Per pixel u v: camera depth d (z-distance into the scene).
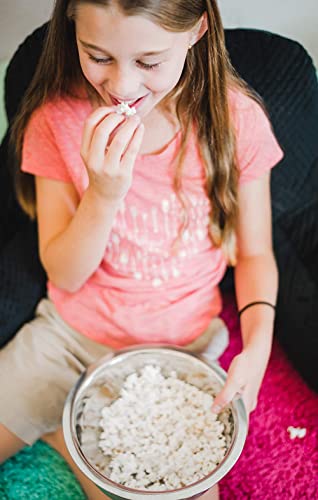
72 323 1.20
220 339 1.22
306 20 1.40
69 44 1.02
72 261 1.12
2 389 1.12
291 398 1.29
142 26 0.82
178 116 1.08
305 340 1.22
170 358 1.12
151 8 0.81
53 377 1.16
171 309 1.17
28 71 1.22
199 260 1.19
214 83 1.04
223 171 1.11
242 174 1.15
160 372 1.14
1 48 1.40
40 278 1.29
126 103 0.93
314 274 1.28
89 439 1.05
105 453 1.04
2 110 1.46
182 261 1.17
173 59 0.89
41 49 1.21
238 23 1.40
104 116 0.93
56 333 1.20
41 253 1.18
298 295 1.25
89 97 1.08
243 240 1.23
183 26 0.86
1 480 1.16
